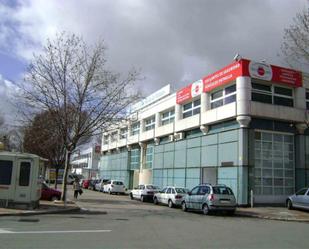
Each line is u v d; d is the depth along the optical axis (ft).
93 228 45.50
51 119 99.40
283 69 101.30
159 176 140.56
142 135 168.25
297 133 101.50
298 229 51.44
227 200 73.87
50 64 87.86
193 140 117.08
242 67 96.02
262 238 41.39
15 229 42.29
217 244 36.50
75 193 107.14
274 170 97.60
